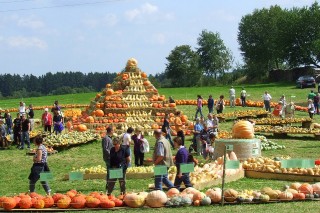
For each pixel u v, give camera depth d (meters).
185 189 16.08
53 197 15.56
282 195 15.65
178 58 144.62
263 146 29.16
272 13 121.94
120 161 16.69
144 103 40.56
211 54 145.25
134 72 44.22
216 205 15.25
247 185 18.91
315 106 48.38
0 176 23.47
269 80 109.94
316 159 23.52
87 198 15.29
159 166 16.03
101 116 38.94
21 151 31.03
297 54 99.81
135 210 14.82
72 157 28.33
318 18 96.81
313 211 14.02
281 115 43.69
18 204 15.27
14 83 195.12
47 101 75.06
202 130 27.64
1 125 32.34
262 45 122.06
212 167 20.38
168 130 30.06
